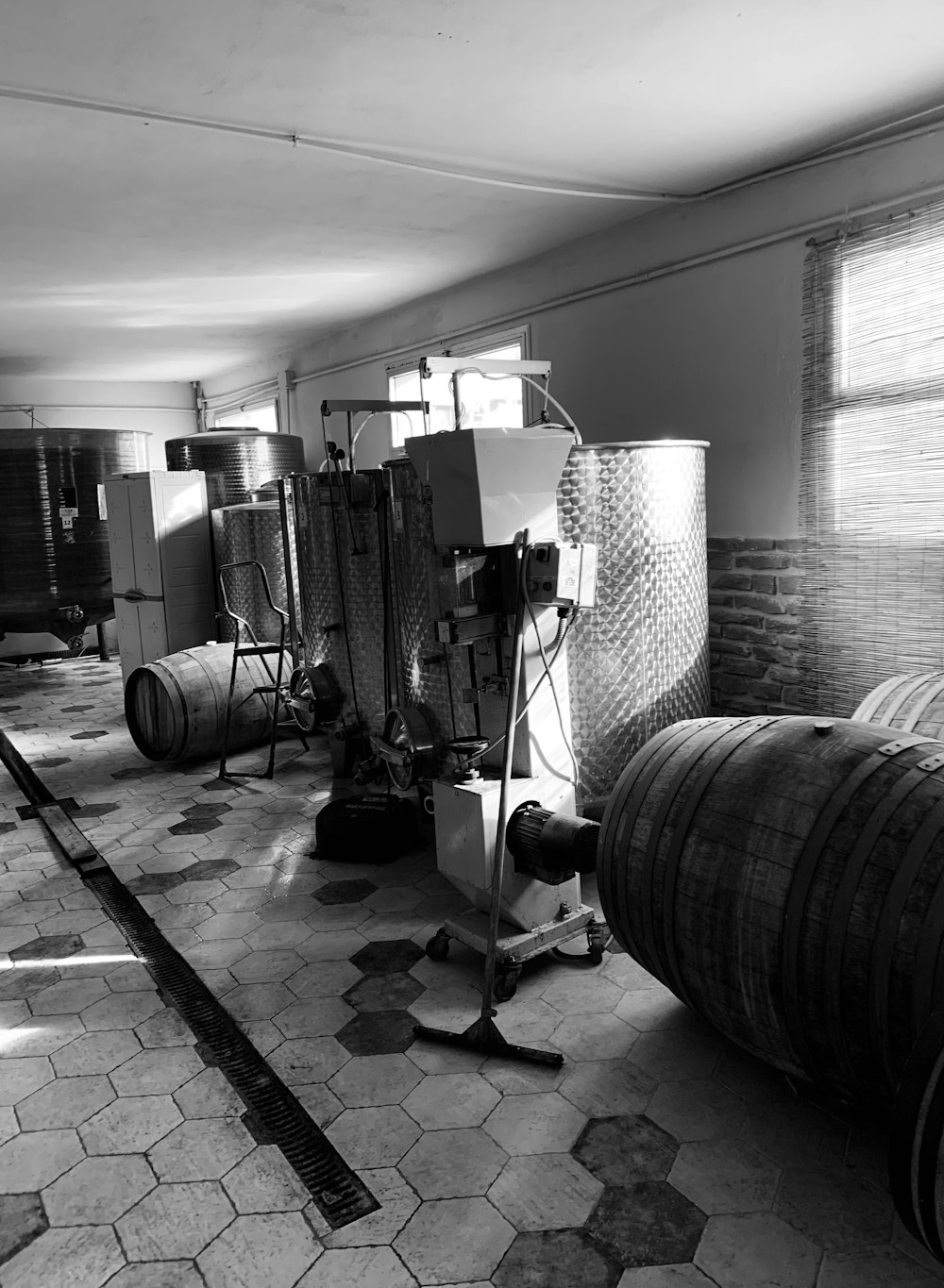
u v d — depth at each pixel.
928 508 3.66
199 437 7.40
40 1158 2.04
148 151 3.60
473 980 2.75
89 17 2.58
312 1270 1.72
